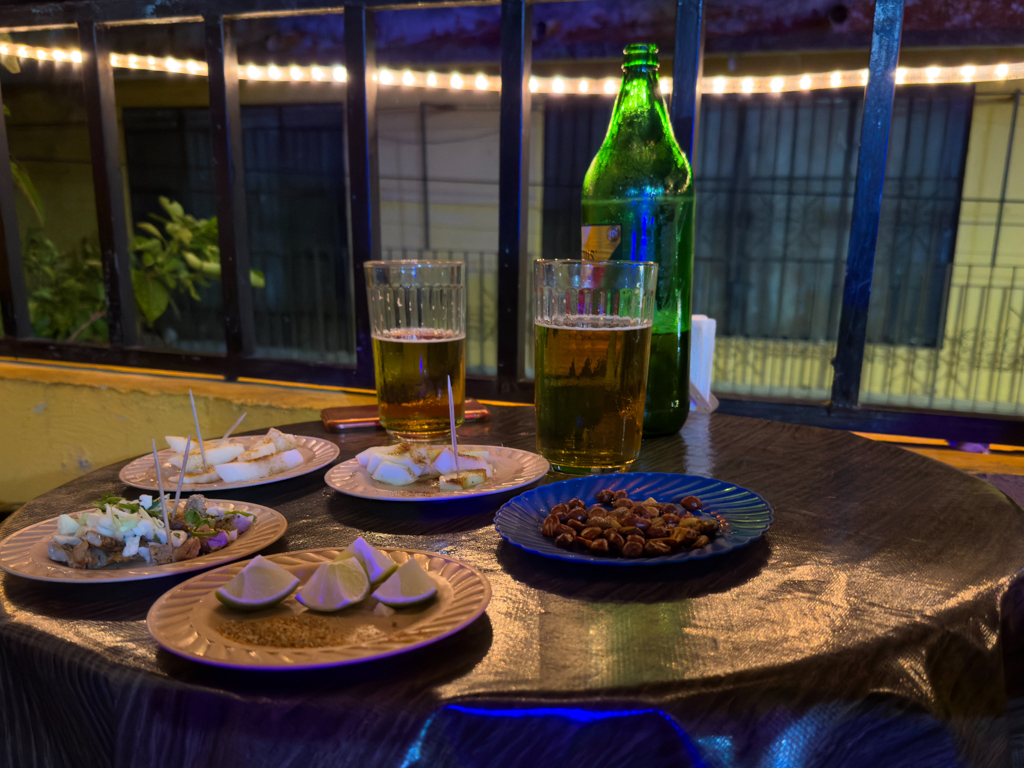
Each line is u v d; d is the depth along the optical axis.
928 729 0.53
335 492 0.91
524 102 1.59
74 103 5.37
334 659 0.49
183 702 0.50
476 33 3.46
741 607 0.61
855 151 5.12
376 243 1.77
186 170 5.66
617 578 0.66
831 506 0.84
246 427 1.84
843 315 1.54
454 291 1.07
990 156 4.94
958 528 0.77
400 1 1.59
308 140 5.51
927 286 5.43
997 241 5.11
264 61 3.63
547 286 0.90
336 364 1.88
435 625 0.54
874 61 1.38
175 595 0.59
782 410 1.63
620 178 1.05
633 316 0.89
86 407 1.98
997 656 0.60
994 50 3.70
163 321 5.87
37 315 3.91
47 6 1.87
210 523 0.73
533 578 0.67
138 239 4.20
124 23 1.83
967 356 5.53
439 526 0.79
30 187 3.49
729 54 3.48
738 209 5.53
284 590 0.60
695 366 1.31
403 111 5.69
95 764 0.55
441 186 5.79
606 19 3.38
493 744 0.48
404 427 1.07
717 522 0.74
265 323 6.09
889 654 0.54
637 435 0.94
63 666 0.55
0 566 0.66
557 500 0.82
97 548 0.67
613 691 0.49
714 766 0.49
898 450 1.08
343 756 0.48
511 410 1.32
